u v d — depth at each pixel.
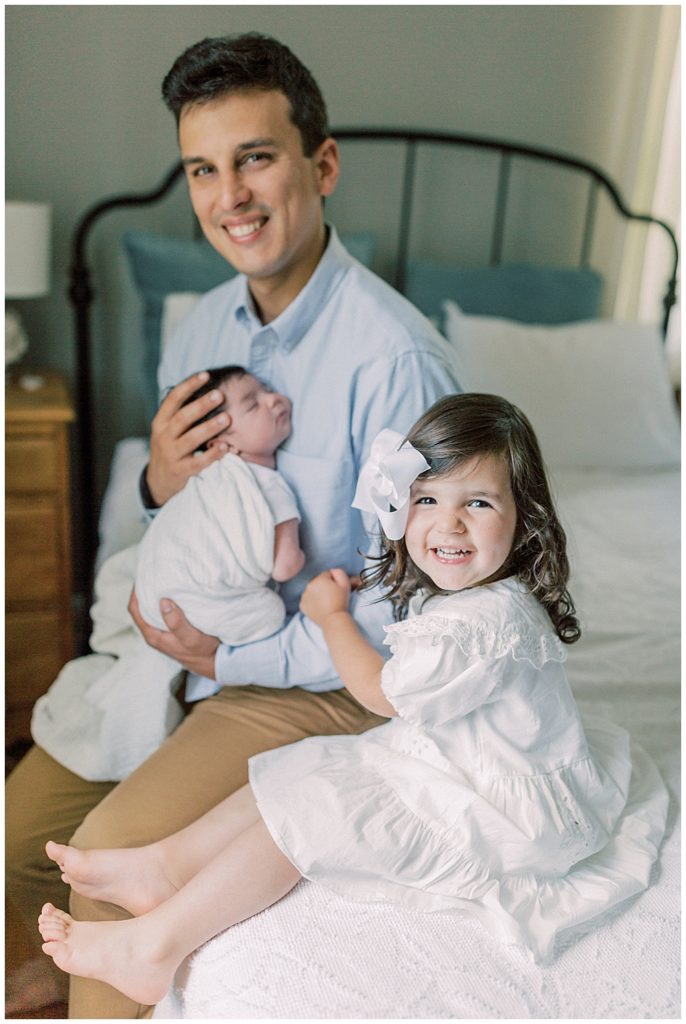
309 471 1.33
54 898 1.23
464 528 1.08
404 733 1.11
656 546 1.98
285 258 1.30
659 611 1.68
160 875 1.09
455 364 1.39
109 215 2.41
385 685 1.08
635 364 2.42
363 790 1.04
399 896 0.99
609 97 2.60
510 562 1.15
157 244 2.28
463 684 1.04
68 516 2.05
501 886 0.99
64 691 1.45
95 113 2.34
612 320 2.73
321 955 0.93
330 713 1.30
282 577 1.28
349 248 2.41
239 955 0.95
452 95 2.52
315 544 1.35
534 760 1.07
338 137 2.43
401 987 0.89
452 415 1.10
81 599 2.62
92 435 2.42
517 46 2.51
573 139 2.63
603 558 1.90
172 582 1.26
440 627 1.05
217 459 1.36
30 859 1.27
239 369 1.37
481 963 0.92
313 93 1.30
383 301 1.34
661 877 1.05
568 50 2.54
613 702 1.40
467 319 2.35
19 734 2.11
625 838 1.09
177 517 1.31
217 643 1.29
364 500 1.13
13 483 2.00
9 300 2.43
